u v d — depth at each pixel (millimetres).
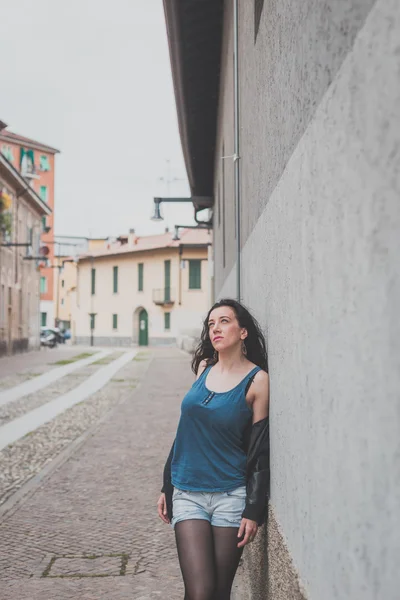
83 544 4629
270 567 2574
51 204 59094
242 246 4758
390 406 1067
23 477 6836
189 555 2533
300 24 1848
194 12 7977
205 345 3186
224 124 8430
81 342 59500
